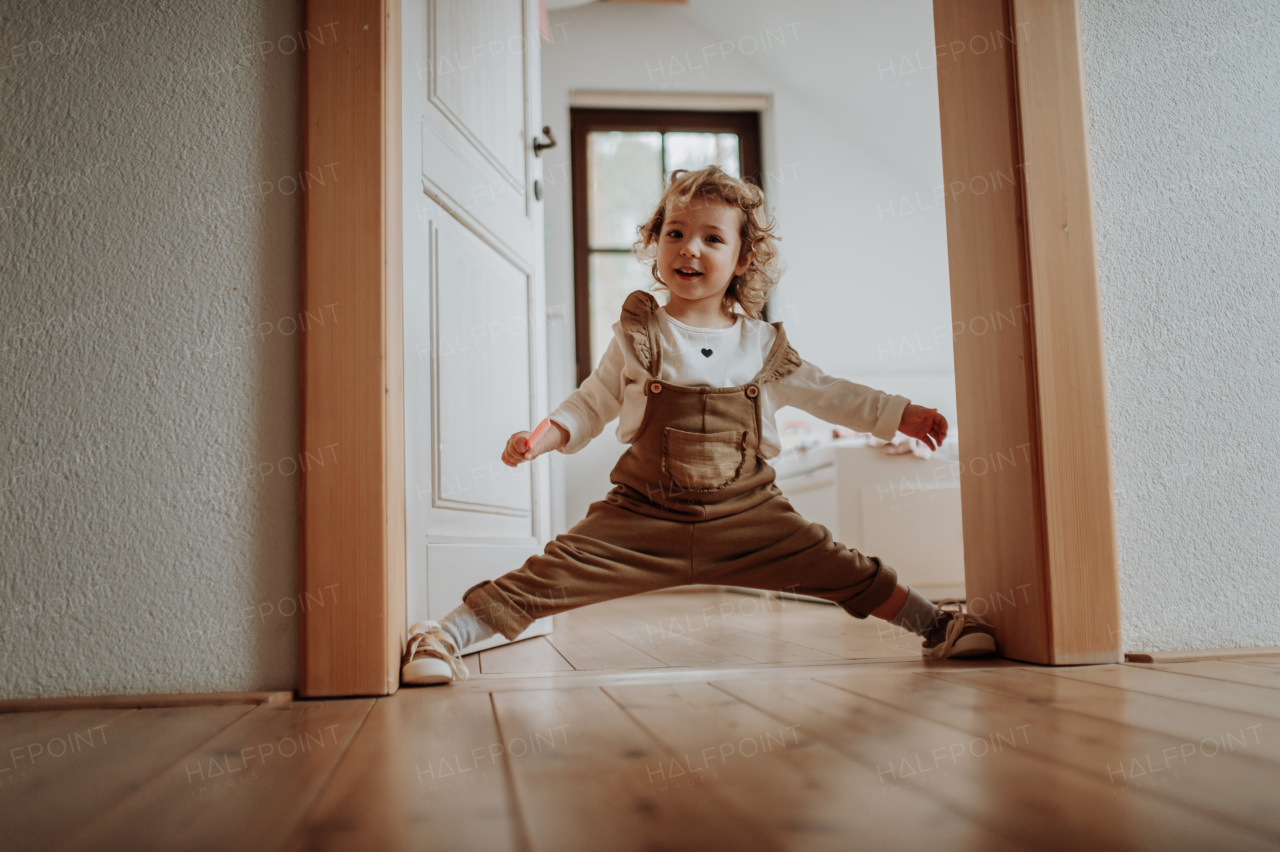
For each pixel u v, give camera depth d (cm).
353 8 110
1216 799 58
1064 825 53
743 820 54
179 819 57
